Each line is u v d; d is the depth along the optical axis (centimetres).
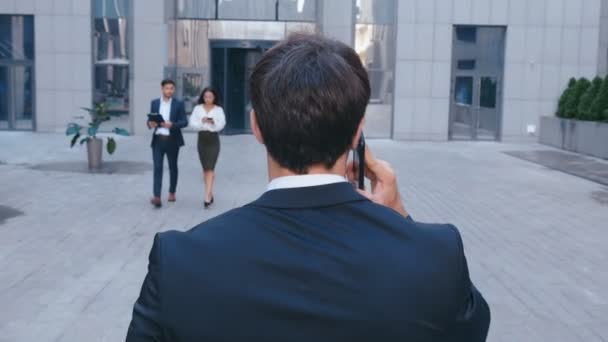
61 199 1292
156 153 1223
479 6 2589
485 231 1099
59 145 2211
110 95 2580
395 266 148
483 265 888
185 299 145
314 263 147
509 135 2630
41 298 718
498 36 2617
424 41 2589
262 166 1844
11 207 1206
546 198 1429
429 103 2609
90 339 610
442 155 2198
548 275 846
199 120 1205
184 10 2648
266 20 2656
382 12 2591
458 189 1526
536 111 2627
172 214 1170
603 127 2119
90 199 1298
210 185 1229
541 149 2400
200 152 1222
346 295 145
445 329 149
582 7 2602
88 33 2548
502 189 1539
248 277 146
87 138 1683
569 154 2245
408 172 1791
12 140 2319
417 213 1244
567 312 706
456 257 153
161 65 2572
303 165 158
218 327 143
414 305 146
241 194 1391
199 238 151
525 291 776
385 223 155
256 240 150
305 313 143
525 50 2609
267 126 156
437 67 2600
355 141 162
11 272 812
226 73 2661
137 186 1455
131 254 904
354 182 198
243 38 2656
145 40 2561
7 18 2559
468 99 2631
